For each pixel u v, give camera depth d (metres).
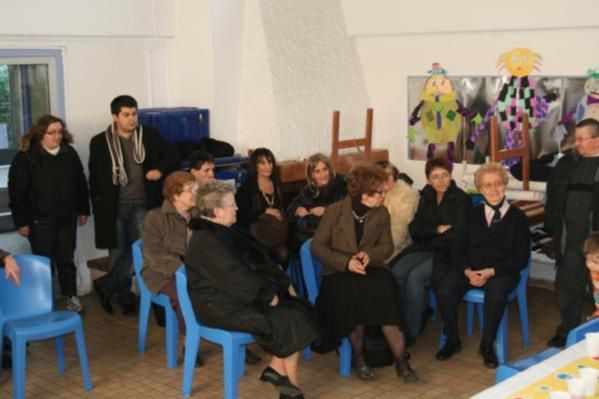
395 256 5.26
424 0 6.61
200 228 4.18
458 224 5.00
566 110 6.08
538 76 6.20
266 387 4.52
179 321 4.67
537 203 6.06
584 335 3.46
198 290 4.14
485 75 6.50
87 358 4.73
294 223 5.75
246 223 5.71
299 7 6.87
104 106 6.35
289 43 6.81
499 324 4.85
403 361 4.56
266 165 5.76
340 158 6.79
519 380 2.85
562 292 5.04
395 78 7.10
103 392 4.48
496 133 5.92
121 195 5.82
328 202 5.70
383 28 6.92
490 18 6.27
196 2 6.53
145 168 5.86
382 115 7.27
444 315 4.93
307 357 4.98
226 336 4.10
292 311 4.13
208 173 5.38
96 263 6.26
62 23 5.96
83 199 5.84
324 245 4.71
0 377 4.62
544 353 3.52
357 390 4.48
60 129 5.58
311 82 6.95
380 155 7.17
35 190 5.55
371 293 4.52
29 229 5.60
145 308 5.00
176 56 6.74
